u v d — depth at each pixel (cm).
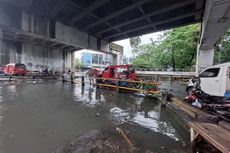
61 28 2005
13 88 1177
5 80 1705
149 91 882
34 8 1641
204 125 342
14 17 1584
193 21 1692
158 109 677
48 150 336
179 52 2436
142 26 1945
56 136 401
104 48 2784
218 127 331
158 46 2906
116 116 575
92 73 1769
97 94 1016
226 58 2158
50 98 855
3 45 2267
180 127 480
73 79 1600
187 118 557
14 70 1903
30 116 550
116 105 738
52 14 1719
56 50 2964
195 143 340
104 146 350
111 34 2466
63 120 519
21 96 885
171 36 2505
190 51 2352
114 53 3088
